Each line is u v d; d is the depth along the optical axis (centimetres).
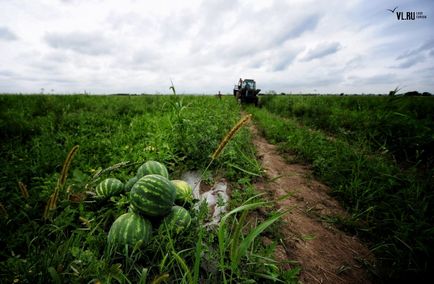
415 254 247
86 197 307
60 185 239
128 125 769
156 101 1493
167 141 511
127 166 413
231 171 421
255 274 202
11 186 341
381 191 365
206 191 372
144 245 225
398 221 291
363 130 714
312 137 654
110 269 175
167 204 250
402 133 629
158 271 211
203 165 450
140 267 211
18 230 240
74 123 742
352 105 1320
